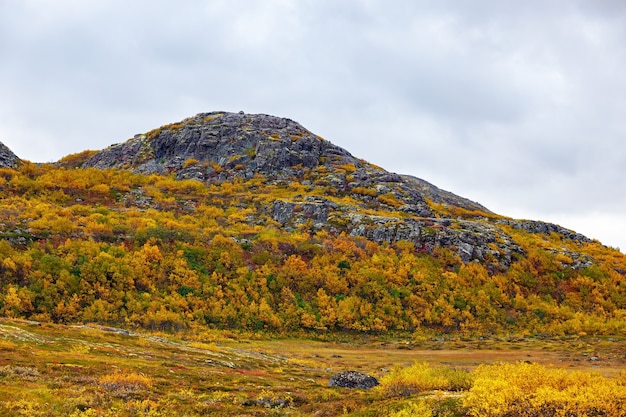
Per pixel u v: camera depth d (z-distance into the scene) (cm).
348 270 8744
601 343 6606
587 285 9644
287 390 2864
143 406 2075
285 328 7212
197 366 3666
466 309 8206
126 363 3259
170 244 8406
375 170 18938
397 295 8188
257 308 7319
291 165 18225
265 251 8875
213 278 7675
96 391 2242
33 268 6638
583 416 1462
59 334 4094
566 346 6519
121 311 6381
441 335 7519
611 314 8675
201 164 18062
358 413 1889
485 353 6141
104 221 9444
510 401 1580
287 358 5194
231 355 4594
